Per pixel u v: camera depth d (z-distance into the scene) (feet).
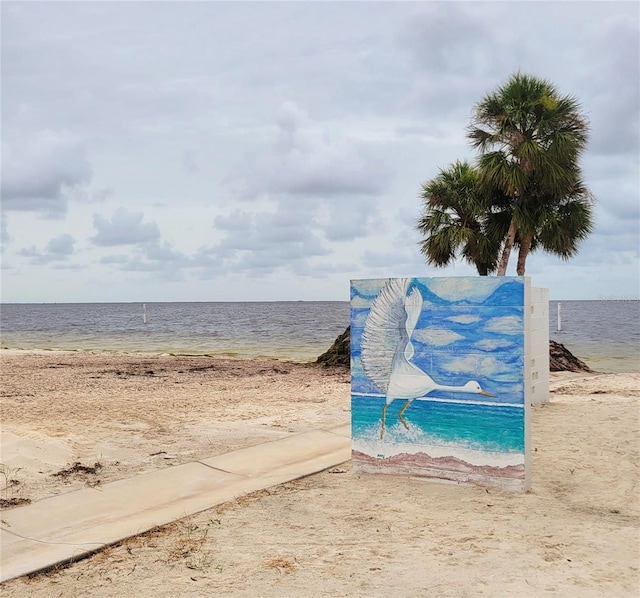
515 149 54.29
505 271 57.47
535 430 32.94
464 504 20.89
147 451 28.19
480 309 22.88
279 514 19.89
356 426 24.85
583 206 57.26
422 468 23.75
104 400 42.80
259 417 36.86
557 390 48.78
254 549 16.99
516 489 22.26
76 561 16.34
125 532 18.12
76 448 28.09
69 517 19.69
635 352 100.53
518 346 22.30
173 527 18.70
